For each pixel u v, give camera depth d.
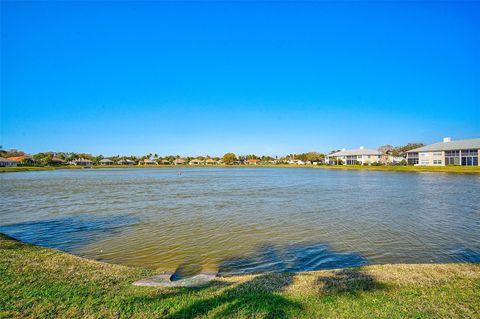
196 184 53.75
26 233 18.05
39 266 10.42
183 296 7.74
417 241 15.67
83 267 10.55
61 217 22.84
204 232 17.91
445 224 19.55
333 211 24.64
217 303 7.27
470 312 6.76
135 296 7.77
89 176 80.38
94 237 17.03
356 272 9.90
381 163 138.25
